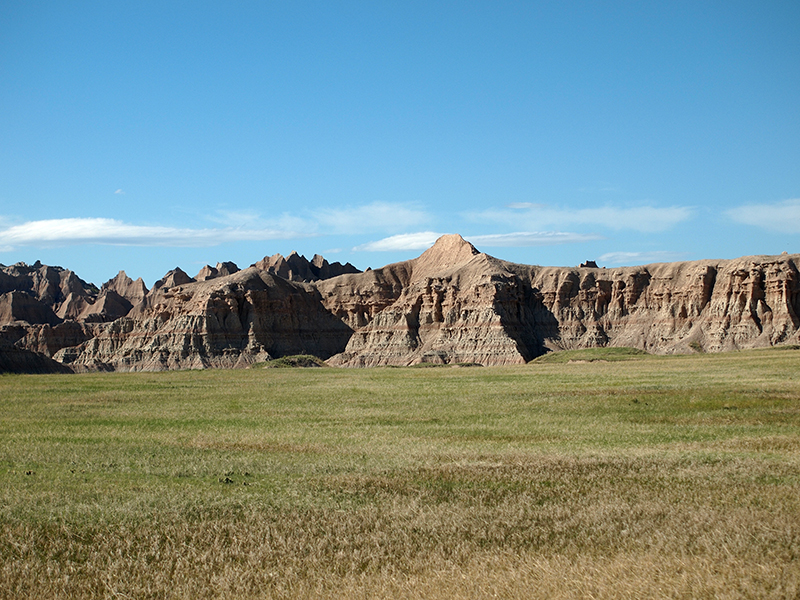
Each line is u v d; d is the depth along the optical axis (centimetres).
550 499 3130
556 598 2084
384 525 2792
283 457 4203
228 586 2242
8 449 4622
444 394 8538
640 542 2512
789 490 3159
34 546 2612
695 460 3878
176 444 4816
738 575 2181
